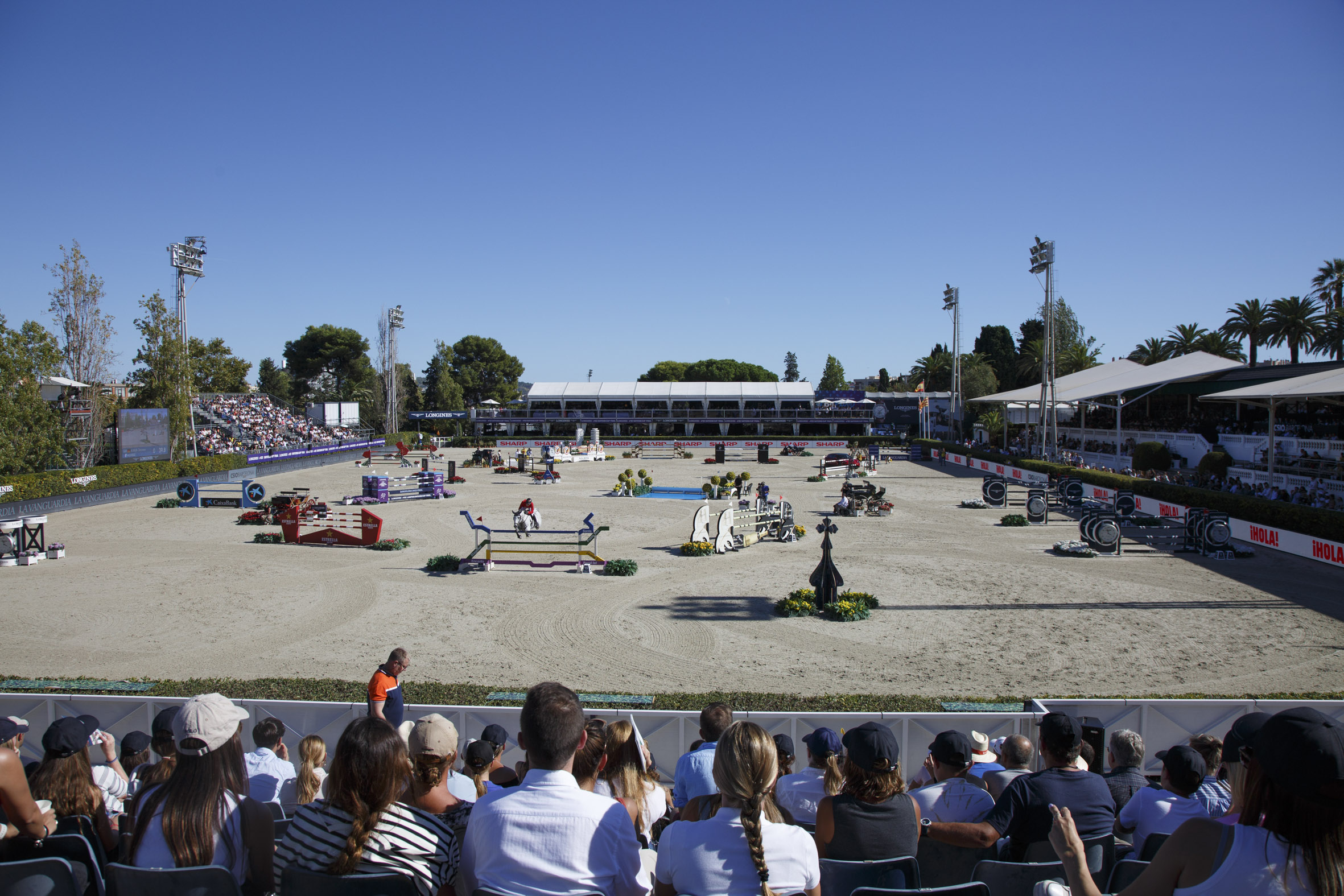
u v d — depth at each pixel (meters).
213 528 29.61
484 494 41.19
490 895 3.31
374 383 111.50
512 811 3.37
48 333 36.53
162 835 3.51
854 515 33.44
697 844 3.47
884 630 16.52
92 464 41.00
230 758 3.67
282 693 11.75
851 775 4.41
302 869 3.50
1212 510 28.23
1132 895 2.72
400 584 20.72
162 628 16.58
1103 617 17.45
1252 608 18.19
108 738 6.93
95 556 24.38
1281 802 2.41
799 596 18.19
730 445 84.44
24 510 32.25
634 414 94.88
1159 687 13.01
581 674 13.69
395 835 3.54
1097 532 24.69
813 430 97.81
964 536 28.45
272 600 19.00
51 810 4.50
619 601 18.98
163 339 45.84
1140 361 81.75
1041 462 44.94
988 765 6.70
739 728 3.54
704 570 22.50
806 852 3.53
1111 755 6.45
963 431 79.44
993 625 16.84
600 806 3.44
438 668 14.02
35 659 14.43
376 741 3.55
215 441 55.78
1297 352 59.66
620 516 33.12
